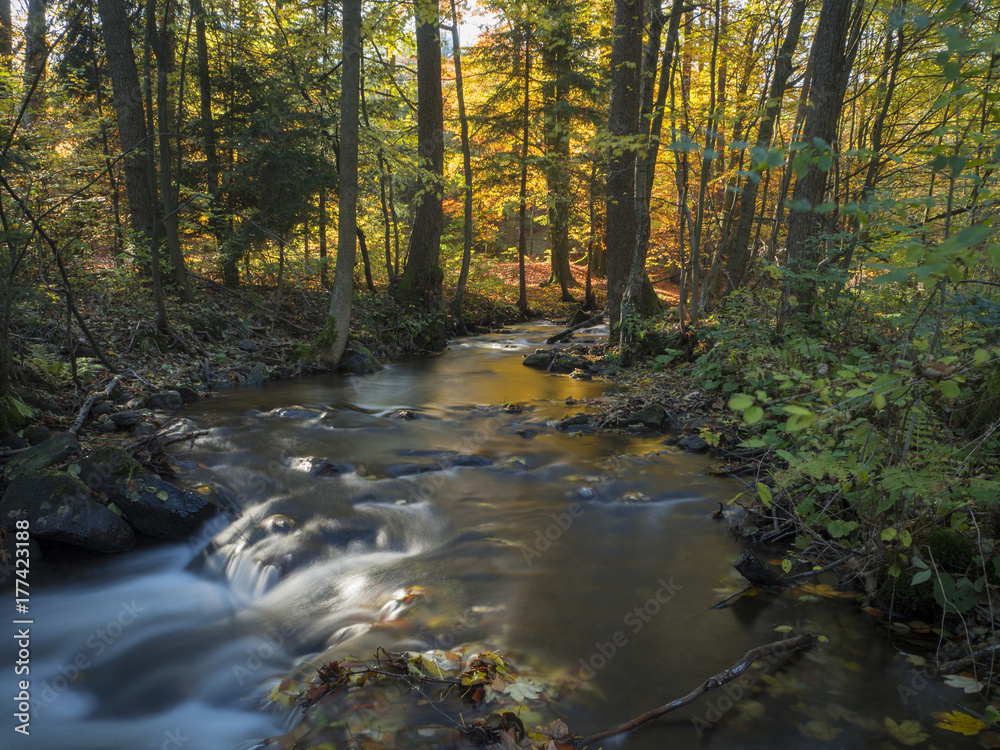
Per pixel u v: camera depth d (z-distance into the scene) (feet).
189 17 44.27
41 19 34.30
